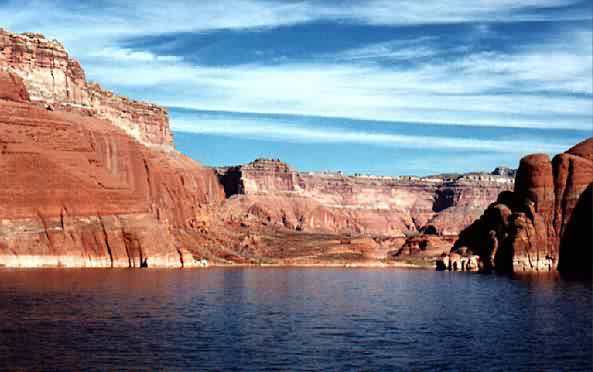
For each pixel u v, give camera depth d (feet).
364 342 286.05
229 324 318.86
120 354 249.96
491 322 342.23
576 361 257.96
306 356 257.96
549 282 552.82
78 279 476.54
